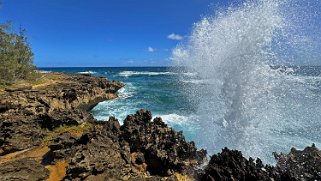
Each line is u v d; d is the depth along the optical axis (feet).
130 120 55.36
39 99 96.58
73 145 52.90
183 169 45.98
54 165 49.93
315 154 42.96
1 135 61.46
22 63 157.58
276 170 40.78
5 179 41.91
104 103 130.72
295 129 62.23
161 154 47.47
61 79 193.57
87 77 223.51
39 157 54.60
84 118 75.10
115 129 53.62
